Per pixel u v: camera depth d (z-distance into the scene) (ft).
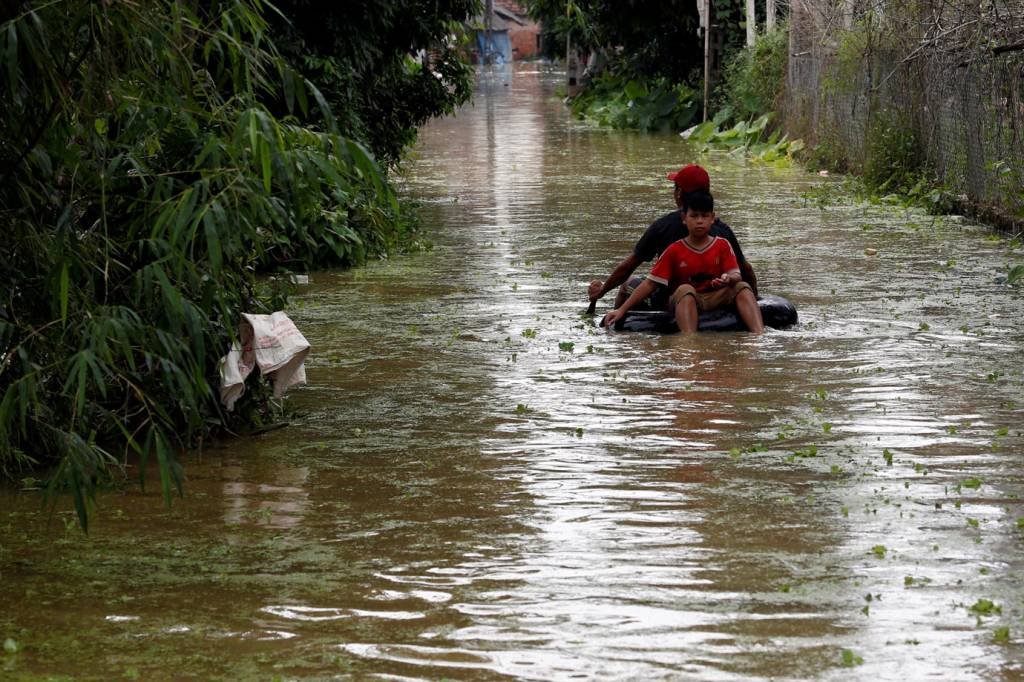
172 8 34.14
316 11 85.76
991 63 88.48
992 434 40.57
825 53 138.72
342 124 86.74
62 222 33.35
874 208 101.91
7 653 25.81
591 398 46.03
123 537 32.78
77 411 31.81
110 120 38.11
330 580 29.53
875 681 23.94
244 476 37.83
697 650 25.41
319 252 75.36
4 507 35.40
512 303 65.05
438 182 126.41
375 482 36.96
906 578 28.78
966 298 64.13
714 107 196.13
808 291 66.80
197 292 36.06
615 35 221.66
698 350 53.42
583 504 34.58
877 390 46.32
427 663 25.11
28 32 29.96
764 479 36.42
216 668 25.11
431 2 101.14
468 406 45.29
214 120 35.68
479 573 29.78
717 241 58.18
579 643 25.86
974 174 95.04
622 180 126.62
